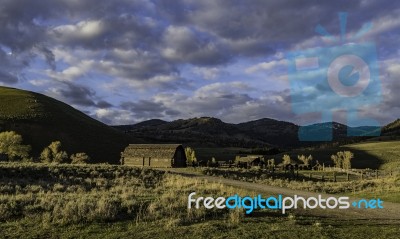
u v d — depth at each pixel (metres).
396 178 37.56
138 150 75.81
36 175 30.56
